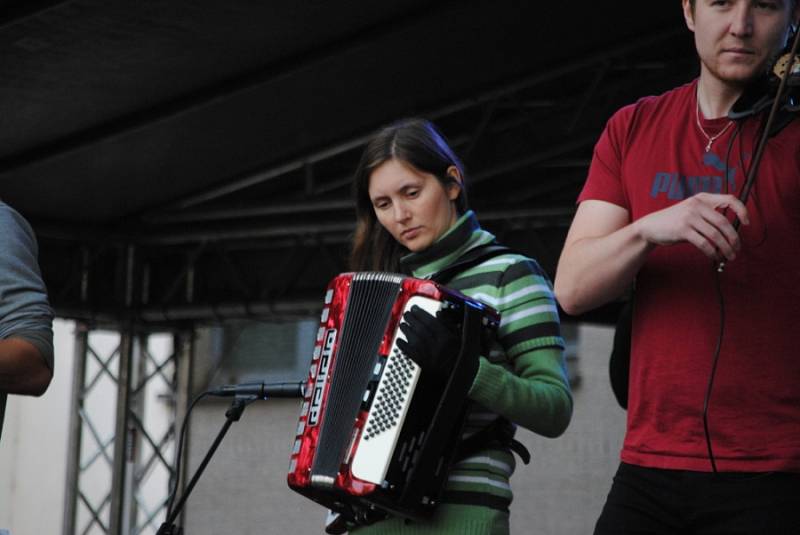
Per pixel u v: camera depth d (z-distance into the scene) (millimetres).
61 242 14617
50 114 11672
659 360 3104
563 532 18859
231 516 20688
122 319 14789
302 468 3645
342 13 10391
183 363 15266
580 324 13000
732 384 3006
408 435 3553
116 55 10656
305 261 14430
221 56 10922
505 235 13328
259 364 20453
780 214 3020
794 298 2998
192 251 14992
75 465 14945
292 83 11461
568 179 13117
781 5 3031
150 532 20969
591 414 18828
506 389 3637
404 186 3994
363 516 3736
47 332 3838
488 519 3713
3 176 12781
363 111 12281
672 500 3061
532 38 11234
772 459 2967
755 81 3092
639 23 11258
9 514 22453
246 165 13266
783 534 2932
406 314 3615
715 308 3047
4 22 9852
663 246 3096
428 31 10852
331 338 3732
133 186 13438
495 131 12789
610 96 12242
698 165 3166
